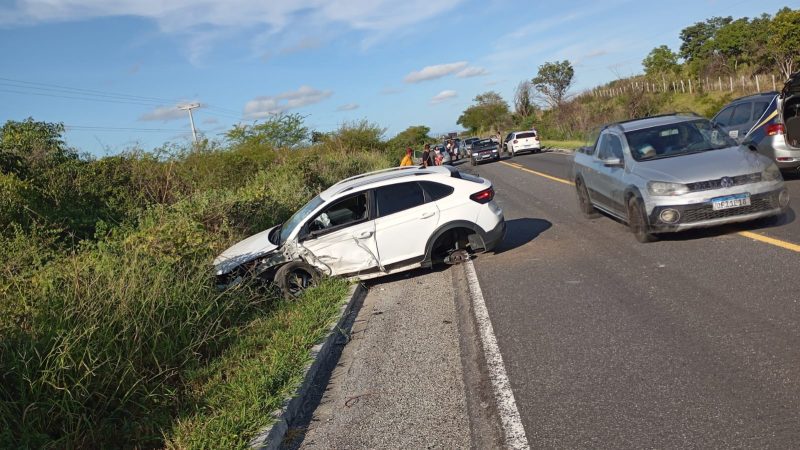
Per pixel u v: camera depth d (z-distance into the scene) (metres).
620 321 5.52
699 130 8.93
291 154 25.16
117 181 14.34
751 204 7.54
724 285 6.00
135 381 5.08
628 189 8.48
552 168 23.34
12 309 5.30
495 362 5.06
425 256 8.51
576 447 3.62
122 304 5.57
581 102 51.59
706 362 4.41
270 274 8.24
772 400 3.76
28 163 12.73
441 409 4.42
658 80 46.69
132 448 4.44
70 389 4.66
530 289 7.02
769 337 4.64
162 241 7.60
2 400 4.32
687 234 8.30
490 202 8.82
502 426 4.01
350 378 5.29
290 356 5.56
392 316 6.92
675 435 3.57
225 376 5.51
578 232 9.89
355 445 4.14
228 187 17.62
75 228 10.43
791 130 10.82
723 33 40.94
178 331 5.89
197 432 4.34
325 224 8.40
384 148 37.16
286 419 4.55
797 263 6.27
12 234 8.78
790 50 32.09
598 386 4.33
